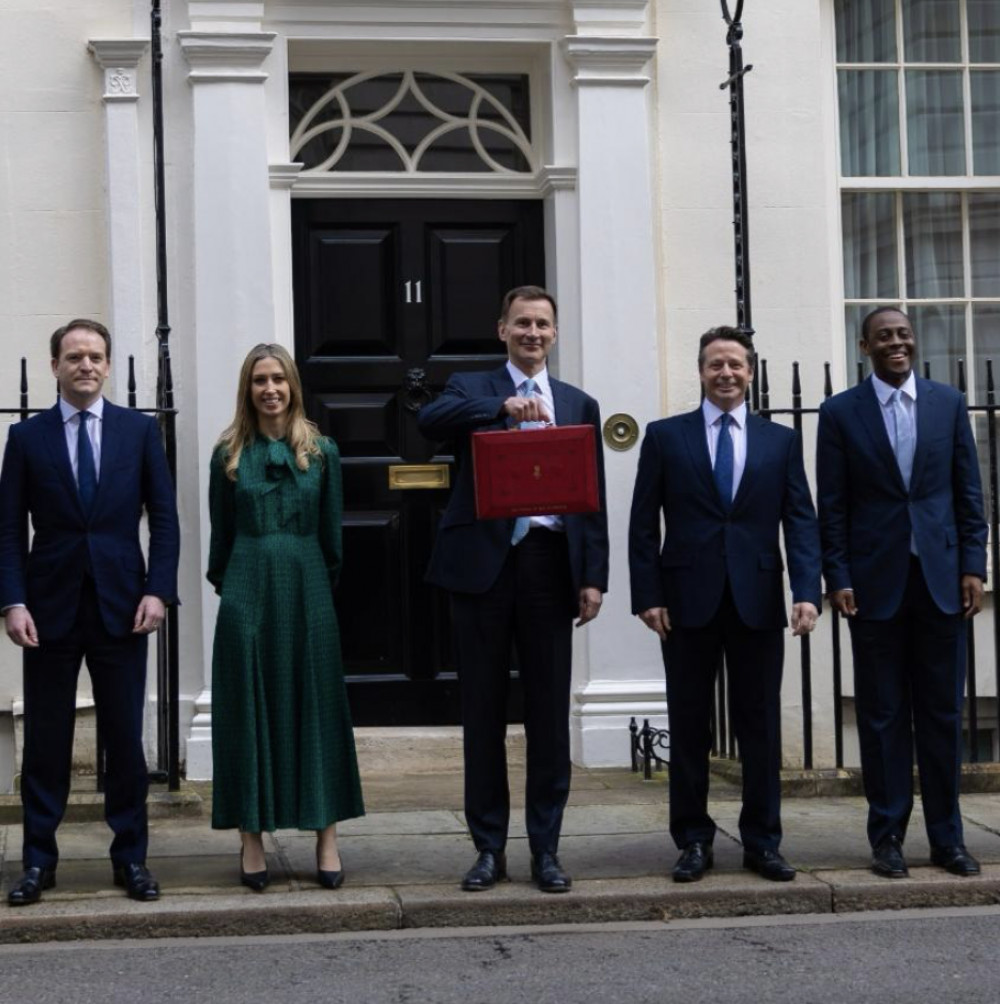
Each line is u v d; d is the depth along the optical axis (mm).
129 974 4680
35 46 7352
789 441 5672
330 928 5176
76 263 7367
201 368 7309
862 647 5660
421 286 7770
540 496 5246
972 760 6934
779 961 4738
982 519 5730
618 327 7547
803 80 7832
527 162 7898
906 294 8109
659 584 5664
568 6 7609
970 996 4355
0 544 5395
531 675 5469
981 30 8188
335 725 5461
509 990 4469
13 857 5883
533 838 5430
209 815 6578
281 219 7457
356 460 7723
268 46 7355
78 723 7270
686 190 7730
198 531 7316
